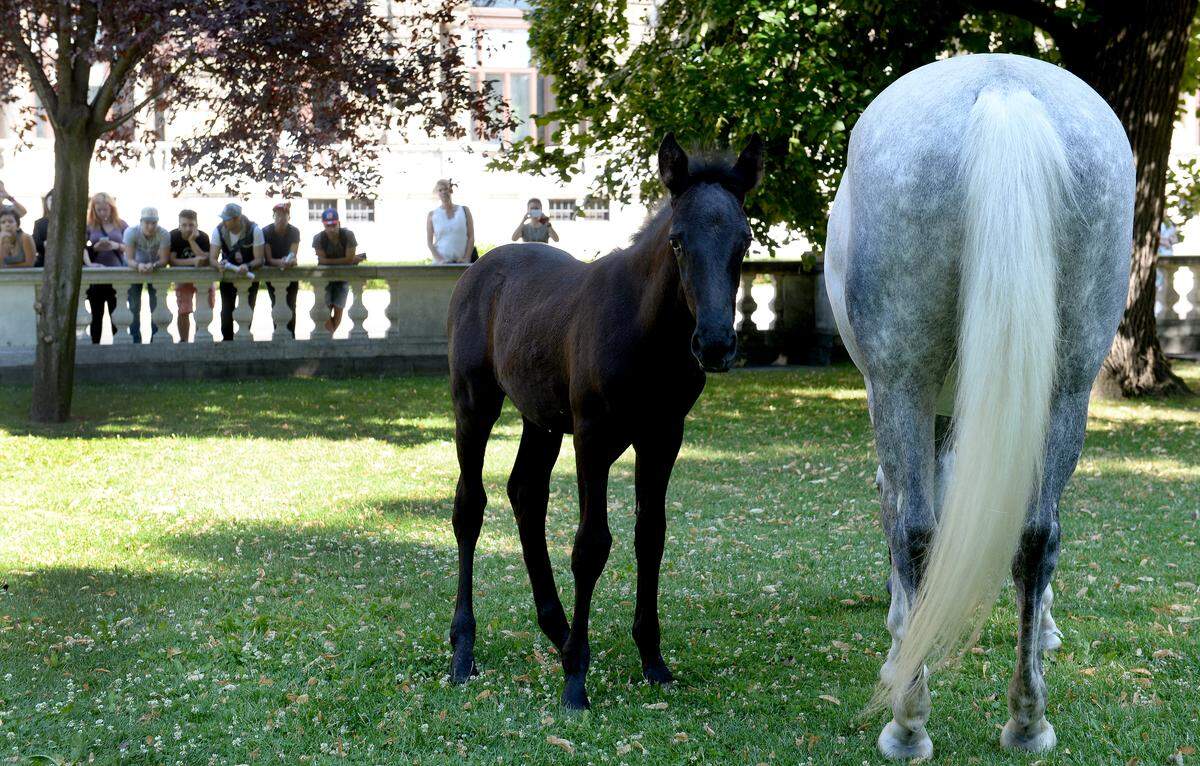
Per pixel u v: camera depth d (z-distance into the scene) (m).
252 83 10.19
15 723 4.00
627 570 6.29
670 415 4.11
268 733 3.98
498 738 3.97
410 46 11.32
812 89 11.12
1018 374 2.80
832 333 16.50
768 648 4.93
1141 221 13.04
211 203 29.58
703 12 11.54
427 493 8.26
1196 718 3.99
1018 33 13.39
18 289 13.62
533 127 32.22
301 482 8.59
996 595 2.99
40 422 11.05
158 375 14.34
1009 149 2.86
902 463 3.20
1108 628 5.05
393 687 4.42
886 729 3.75
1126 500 7.88
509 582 6.01
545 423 4.57
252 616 5.32
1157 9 12.25
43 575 6.02
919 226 3.02
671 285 3.80
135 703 4.23
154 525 7.20
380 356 15.30
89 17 10.45
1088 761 3.63
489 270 4.96
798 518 7.50
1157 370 13.29
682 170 3.76
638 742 3.88
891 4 11.02
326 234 15.08
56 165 11.02
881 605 5.57
